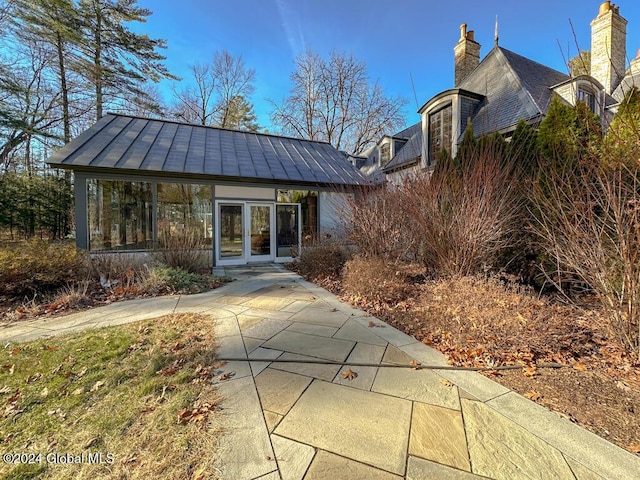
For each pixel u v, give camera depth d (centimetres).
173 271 691
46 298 548
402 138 1588
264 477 169
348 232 749
